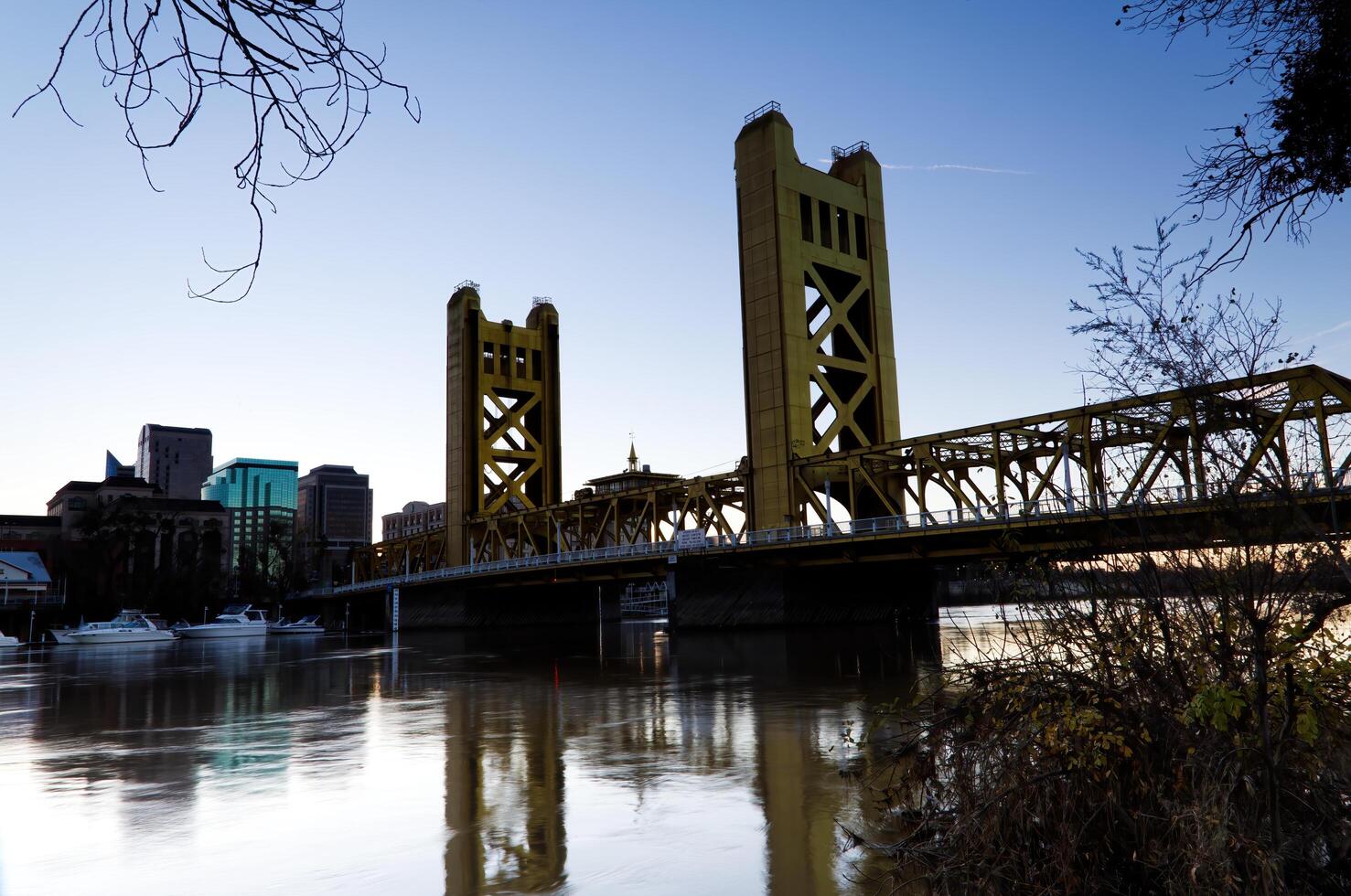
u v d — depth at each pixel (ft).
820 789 44.55
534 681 114.32
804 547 199.52
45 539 496.64
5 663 183.42
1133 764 24.49
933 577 252.01
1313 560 18.49
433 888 32.12
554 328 399.03
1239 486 18.51
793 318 233.76
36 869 34.65
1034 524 115.55
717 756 55.06
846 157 274.57
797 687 96.27
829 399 237.86
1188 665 24.02
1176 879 21.85
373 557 461.37
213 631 344.08
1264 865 19.45
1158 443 20.72
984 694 28.71
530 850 36.04
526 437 386.32
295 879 33.19
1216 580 20.77
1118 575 24.38
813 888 30.45
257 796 46.34
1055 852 24.14
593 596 369.30
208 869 34.47
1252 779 21.39
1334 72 18.26
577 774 50.75
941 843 29.22
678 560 230.07
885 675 106.63
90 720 80.53
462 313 375.04
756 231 240.94
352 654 198.39
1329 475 17.19
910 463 221.25
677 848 35.63
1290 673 19.47
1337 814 21.24
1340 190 19.17
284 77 10.10
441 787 47.98
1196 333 18.28
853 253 258.57
